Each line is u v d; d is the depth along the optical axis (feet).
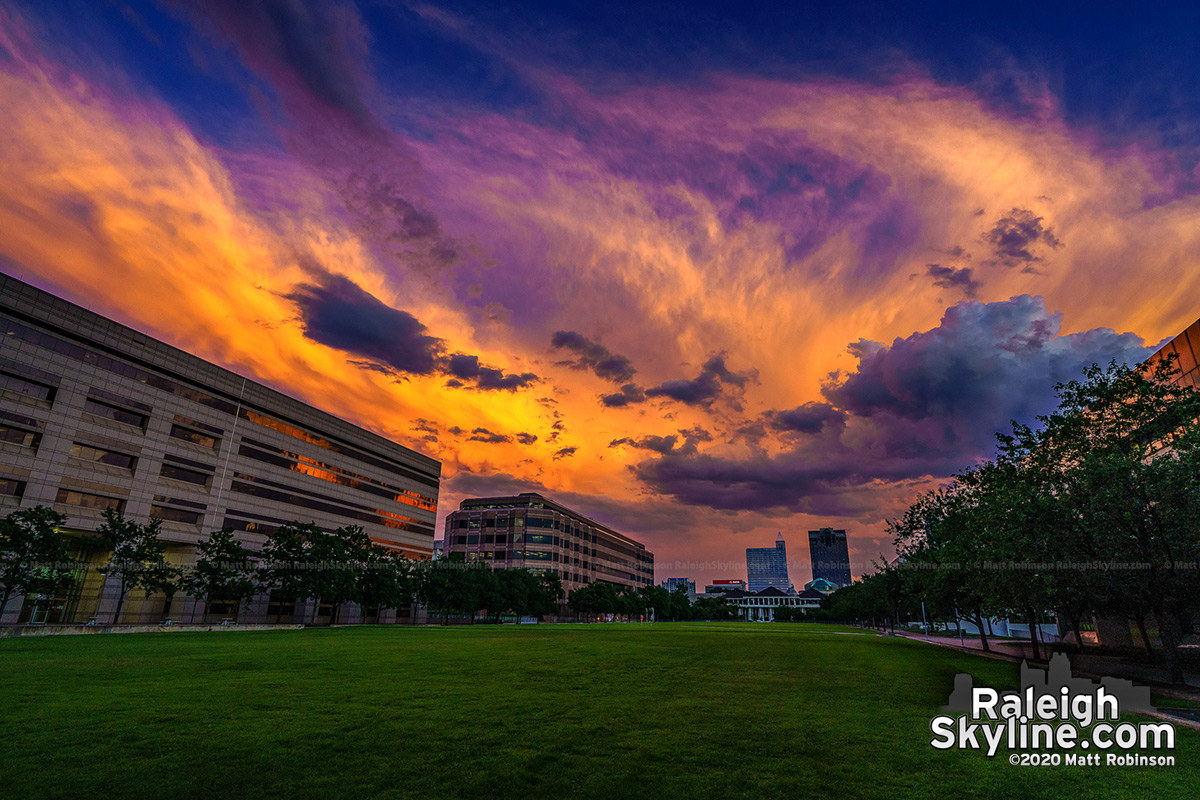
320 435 352.90
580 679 67.36
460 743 37.78
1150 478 69.56
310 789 29.25
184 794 28.37
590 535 578.66
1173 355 78.95
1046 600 96.12
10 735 37.50
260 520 302.66
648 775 32.30
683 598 624.59
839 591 481.46
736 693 59.31
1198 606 76.89
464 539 516.73
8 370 208.74
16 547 152.46
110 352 240.73
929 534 153.89
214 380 285.43
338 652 95.61
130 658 81.30
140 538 219.41
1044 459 83.20
